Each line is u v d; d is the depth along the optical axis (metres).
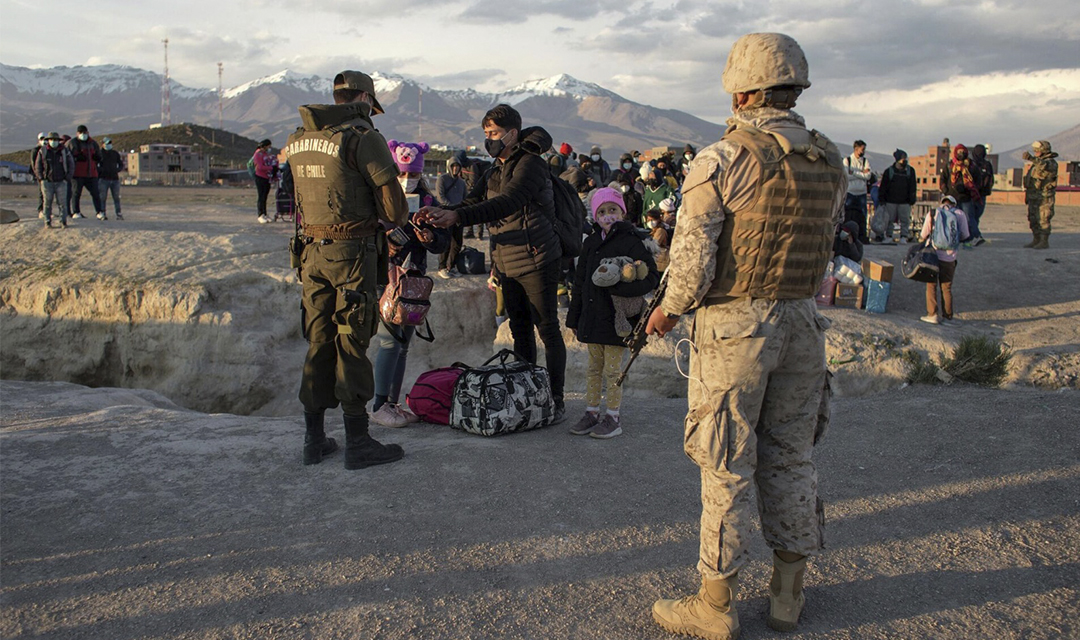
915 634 3.11
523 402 5.78
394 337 5.91
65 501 4.51
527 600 3.41
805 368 2.99
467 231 17.91
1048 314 11.75
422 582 3.56
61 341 12.39
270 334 11.89
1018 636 3.08
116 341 12.15
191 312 11.82
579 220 6.13
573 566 3.71
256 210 27.66
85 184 18.23
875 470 4.93
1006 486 4.54
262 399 11.54
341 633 3.16
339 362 4.93
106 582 3.60
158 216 22.16
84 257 13.55
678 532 4.05
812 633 3.14
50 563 3.79
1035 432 5.41
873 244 16.97
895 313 11.92
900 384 8.59
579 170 13.80
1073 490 4.44
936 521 4.14
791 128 2.87
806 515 3.06
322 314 4.95
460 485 4.68
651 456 5.25
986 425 5.63
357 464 4.96
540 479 4.77
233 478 4.86
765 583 3.57
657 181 16.38
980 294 12.80
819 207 2.84
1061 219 25.92
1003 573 3.60
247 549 3.89
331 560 3.76
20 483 4.79
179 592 3.50
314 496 4.54
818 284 2.96
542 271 5.91
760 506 3.16
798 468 3.08
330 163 4.63
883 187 17.31
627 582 3.56
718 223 2.82
